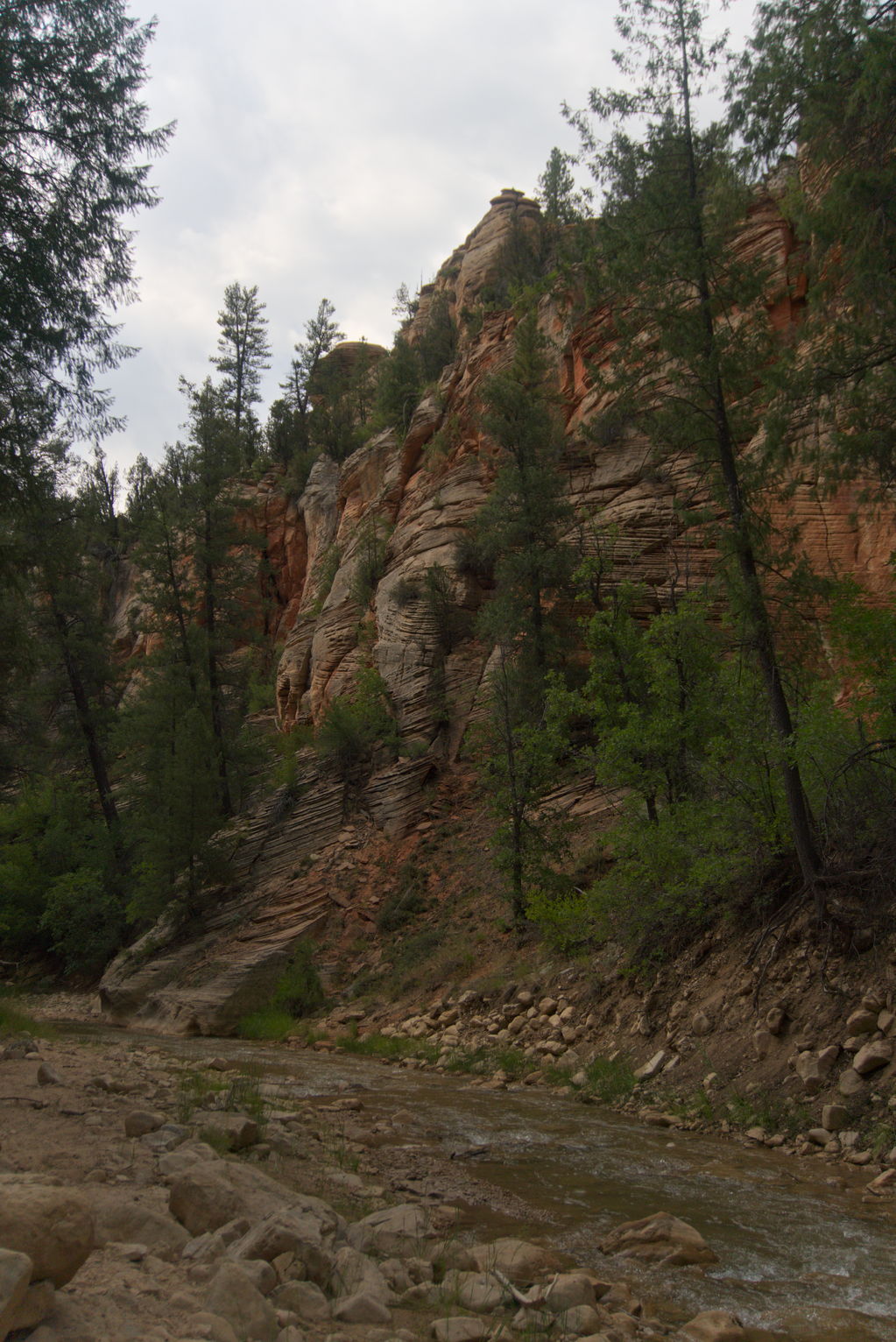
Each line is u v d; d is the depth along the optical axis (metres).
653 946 14.98
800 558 13.22
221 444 38.84
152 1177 5.77
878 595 18.67
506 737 22.00
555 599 27.77
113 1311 3.33
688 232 13.34
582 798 24.17
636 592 19.27
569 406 31.36
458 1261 5.14
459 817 27.67
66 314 13.60
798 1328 4.57
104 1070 10.57
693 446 13.98
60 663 37.81
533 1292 4.56
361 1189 6.64
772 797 13.19
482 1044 16.44
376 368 60.69
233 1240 4.61
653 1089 11.76
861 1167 8.36
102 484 66.44
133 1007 26.20
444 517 33.47
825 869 11.91
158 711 34.97
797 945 11.97
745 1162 8.58
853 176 10.97
